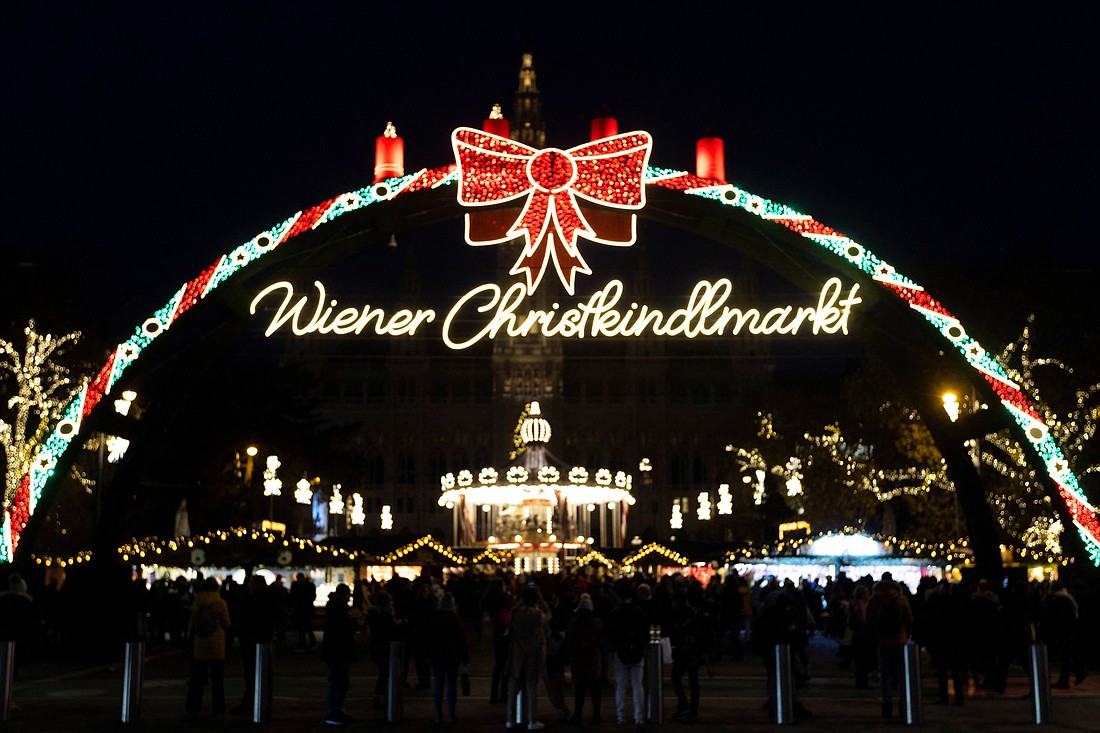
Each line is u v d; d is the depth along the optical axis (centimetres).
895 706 2223
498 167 2836
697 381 16088
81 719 1952
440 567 5419
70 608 3092
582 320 2869
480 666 3259
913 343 3042
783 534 6444
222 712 2031
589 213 2873
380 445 15675
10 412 4678
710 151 2981
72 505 5375
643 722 1941
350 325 2866
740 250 3003
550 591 3716
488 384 16112
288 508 8131
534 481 6538
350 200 2792
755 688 2614
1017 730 1856
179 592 3953
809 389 10312
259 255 2777
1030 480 4634
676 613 2286
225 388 6200
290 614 4216
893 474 5928
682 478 15662
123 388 2823
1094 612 2683
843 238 2817
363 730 1900
